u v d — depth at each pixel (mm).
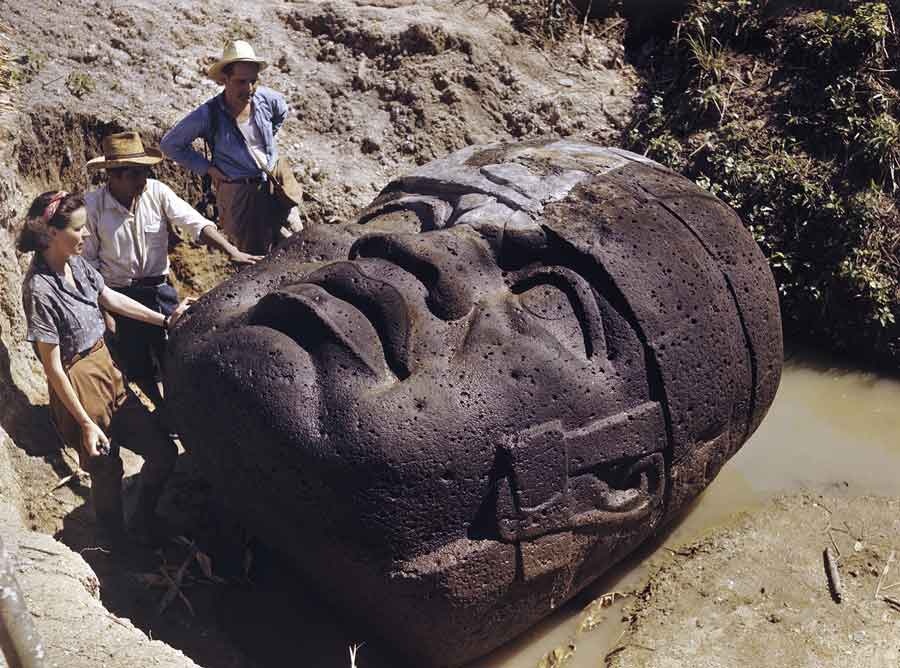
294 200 6398
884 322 6938
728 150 7676
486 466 4133
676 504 4945
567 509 4363
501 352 4277
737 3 8297
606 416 4434
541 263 4676
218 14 8133
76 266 4801
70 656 3643
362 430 3969
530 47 8461
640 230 4816
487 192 4965
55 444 5488
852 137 7535
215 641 4695
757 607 5078
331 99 7941
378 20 8234
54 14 7535
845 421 6594
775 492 5953
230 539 5180
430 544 4117
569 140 5773
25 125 6629
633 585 5305
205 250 7078
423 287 4406
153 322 5039
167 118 7227
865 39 7734
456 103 7973
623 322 4547
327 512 4082
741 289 5047
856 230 7184
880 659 4746
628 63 8516
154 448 4949
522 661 4852
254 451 4172
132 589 4887
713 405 4855
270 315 4293
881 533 5578
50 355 4629
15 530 4293
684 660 4781
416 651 4473
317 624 4820
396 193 5387
